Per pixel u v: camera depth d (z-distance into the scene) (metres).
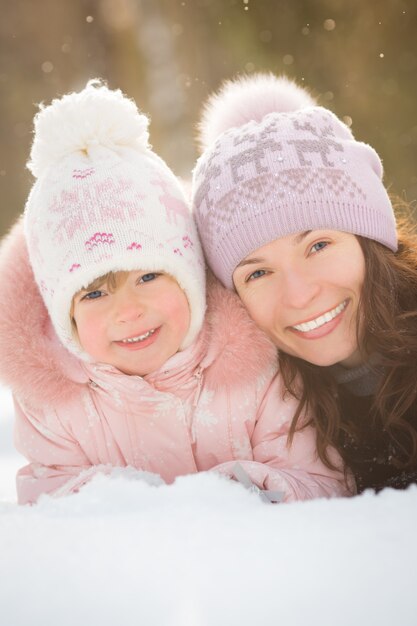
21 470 2.31
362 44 9.43
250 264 2.18
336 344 2.22
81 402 2.24
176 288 2.12
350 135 2.43
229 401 2.23
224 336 2.20
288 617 0.85
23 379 2.21
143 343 2.10
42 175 2.23
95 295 2.09
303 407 2.23
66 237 2.07
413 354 2.25
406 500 1.31
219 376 2.21
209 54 9.89
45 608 0.91
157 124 9.73
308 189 2.15
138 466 2.24
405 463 2.28
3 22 9.99
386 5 9.27
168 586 0.94
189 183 2.55
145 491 1.48
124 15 10.00
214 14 9.82
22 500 2.25
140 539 1.12
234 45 9.78
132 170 2.16
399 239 2.49
